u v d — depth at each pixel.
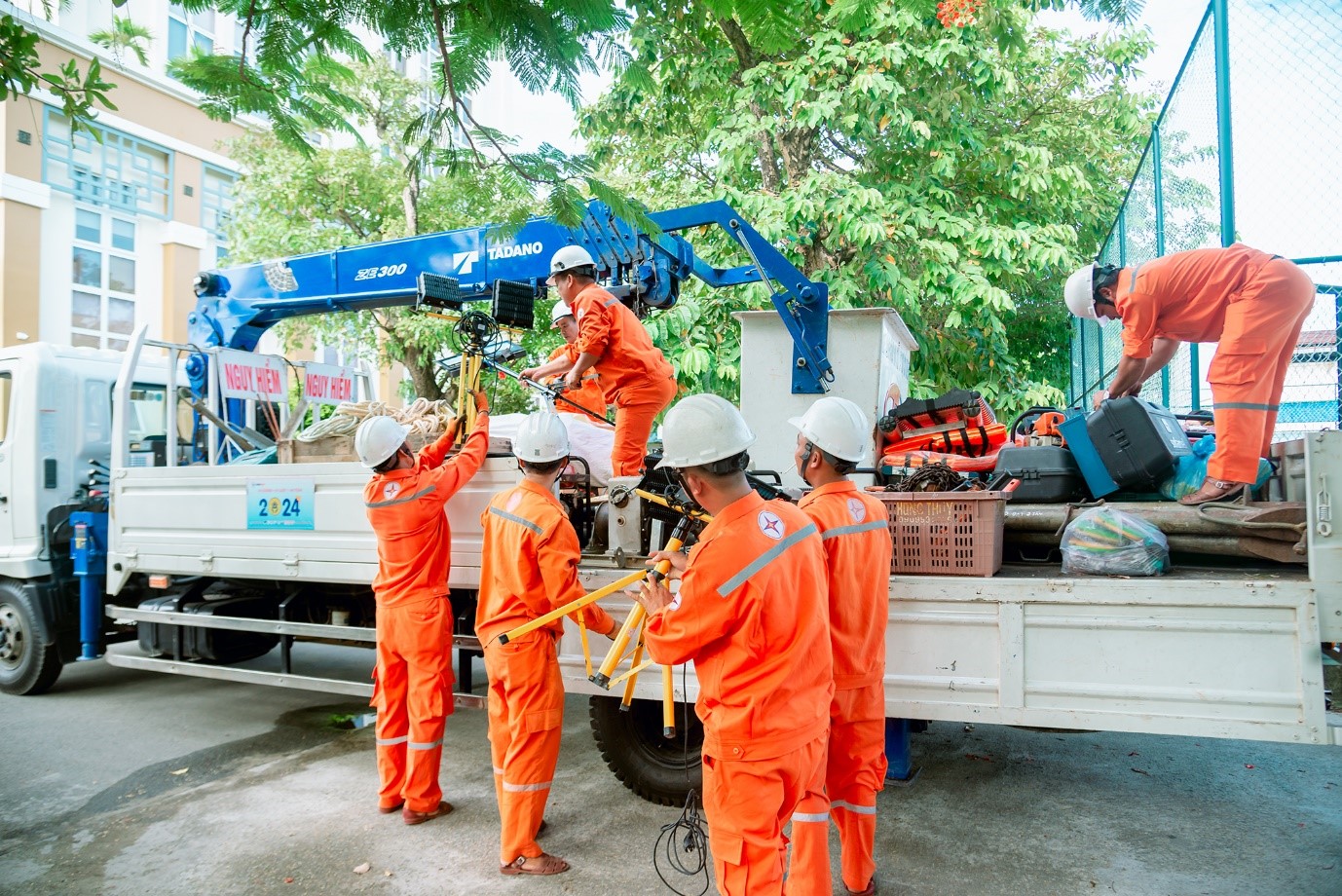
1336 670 2.94
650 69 2.42
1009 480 3.97
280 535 4.94
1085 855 3.39
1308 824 3.67
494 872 3.35
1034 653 3.11
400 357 12.19
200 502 5.32
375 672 3.98
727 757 2.24
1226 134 4.76
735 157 8.46
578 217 2.50
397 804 3.97
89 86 2.94
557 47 2.26
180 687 6.53
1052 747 4.74
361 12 2.24
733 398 8.65
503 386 11.34
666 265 5.19
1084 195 9.62
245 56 2.35
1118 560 3.18
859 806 2.88
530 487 3.45
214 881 3.33
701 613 2.23
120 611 5.76
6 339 15.02
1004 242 8.27
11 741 5.14
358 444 3.80
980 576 3.24
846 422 2.88
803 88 7.50
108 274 16.92
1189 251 3.75
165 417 6.95
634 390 4.37
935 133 8.59
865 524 2.87
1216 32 4.79
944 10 2.72
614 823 3.78
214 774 4.54
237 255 12.23
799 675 2.27
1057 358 12.08
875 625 2.87
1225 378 3.51
